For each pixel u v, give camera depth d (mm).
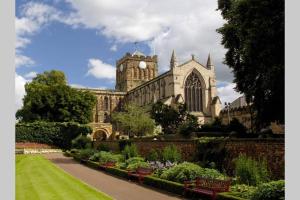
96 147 71250
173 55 114062
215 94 114688
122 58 163875
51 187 26609
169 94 113750
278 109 39250
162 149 43469
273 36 33938
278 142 24938
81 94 103312
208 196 20344
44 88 104062
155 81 124688
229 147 30375
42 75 122125
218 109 111312
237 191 19391
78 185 27688
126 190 25438
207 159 32875
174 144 40312
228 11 46844
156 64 163750
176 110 91312
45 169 40625
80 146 79938
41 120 97000
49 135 92375
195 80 114688
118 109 149375
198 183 21562
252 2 35469
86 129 94812
